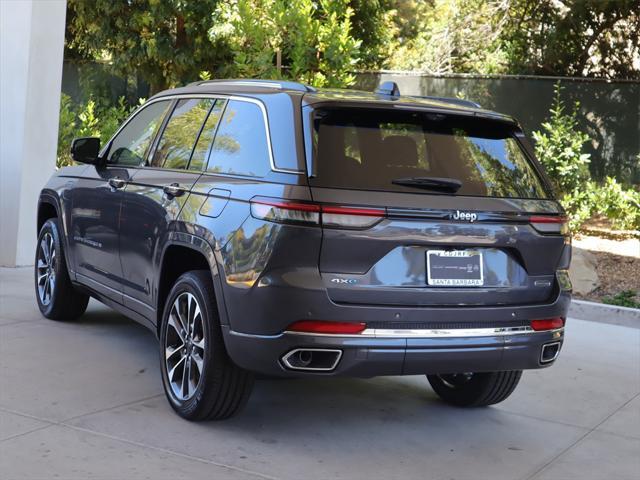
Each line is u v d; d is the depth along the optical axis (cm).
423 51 1669
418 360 414
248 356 412
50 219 679
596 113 1231
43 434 430
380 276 406
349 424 480
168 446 425
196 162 486
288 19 1101
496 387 509
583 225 1210
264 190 412
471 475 416
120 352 598
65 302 664
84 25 1516
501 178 446
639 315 814
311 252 397
